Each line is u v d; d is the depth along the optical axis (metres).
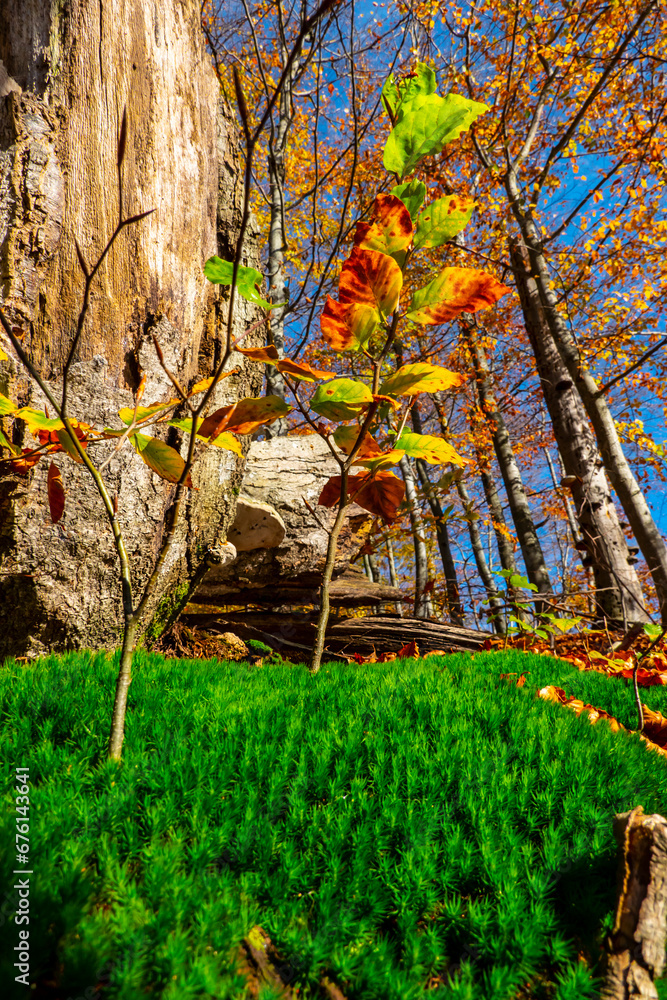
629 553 7.43
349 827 1.51
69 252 2.88
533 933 1.27
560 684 2.90
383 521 3.10
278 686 2.52
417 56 9.83
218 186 3.91
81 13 2.94
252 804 1.54
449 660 3.39
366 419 2.46
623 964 1.24
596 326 12.23
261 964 1.20
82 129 2.95
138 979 1.04
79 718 1.88
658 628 3.44
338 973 1.18
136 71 3.20
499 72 10.55
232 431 2.37
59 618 2.97
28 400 2.75
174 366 3.35
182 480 1.72
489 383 12.83
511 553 14.38
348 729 1.98
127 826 1.40
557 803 1.69
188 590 3.99
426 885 1.36
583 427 8.28
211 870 1.37
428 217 2.25
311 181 12.34
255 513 4.57
